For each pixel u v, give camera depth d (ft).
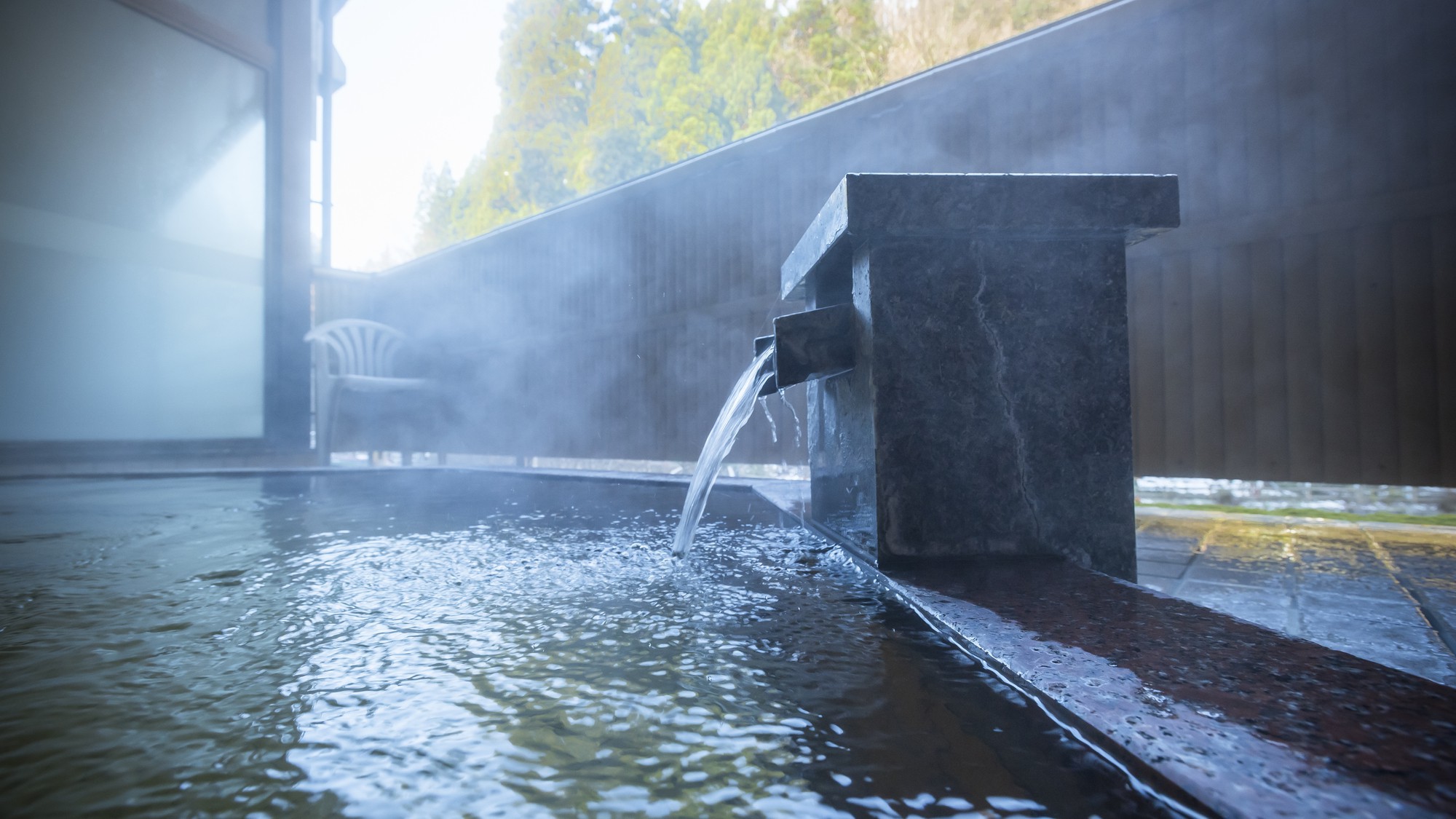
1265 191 9.70
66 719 2.08
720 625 3.19
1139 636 2.75
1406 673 2.29
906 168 13.38
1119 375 4.66
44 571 4.53
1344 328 9.12
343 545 5.59
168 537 6.08
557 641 2.93
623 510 8.23
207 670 2.54
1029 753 1.86
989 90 12.30
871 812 1.55
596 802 1.60
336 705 2.21
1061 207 4.49
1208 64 10.19
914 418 4.55
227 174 21.12
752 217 15.94
